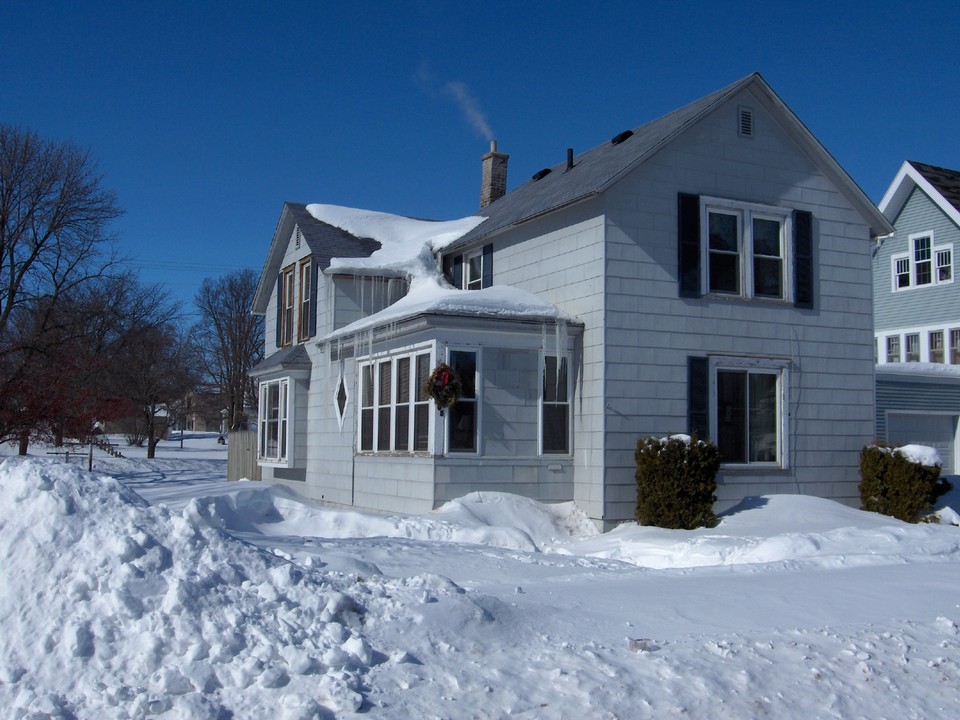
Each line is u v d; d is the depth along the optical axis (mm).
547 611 7340
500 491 16062
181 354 58719
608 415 15953
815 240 18062
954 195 27203
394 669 5770
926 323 27266
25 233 35562
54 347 31766
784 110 17562
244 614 6102
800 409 17594
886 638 6887
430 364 16016
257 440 24953
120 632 5742
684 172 16891
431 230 22500
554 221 17656
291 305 23922
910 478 16500
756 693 5797
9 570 6074
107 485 6996
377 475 17859
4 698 5199
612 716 5363
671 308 16578
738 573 9633
